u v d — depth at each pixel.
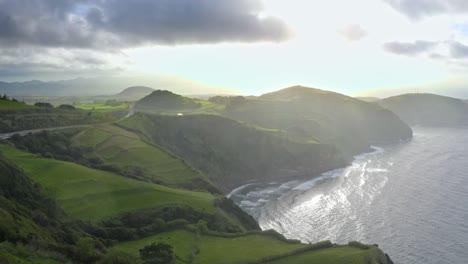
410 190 144.50
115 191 89.81
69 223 68.50
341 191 148.12
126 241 72.50
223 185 162.25
